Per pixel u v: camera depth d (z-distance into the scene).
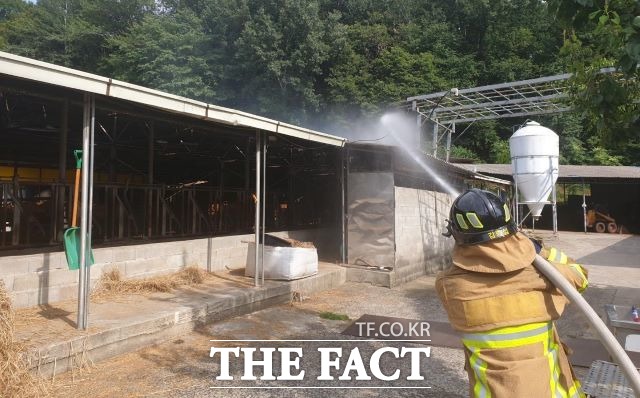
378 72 30.23
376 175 8.76
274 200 11.00
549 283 1.74
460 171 11.34
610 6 3.43
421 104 16.83
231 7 26.61
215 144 9.94
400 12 35.81
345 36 29.27
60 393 3.52
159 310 5.07
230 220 9.92
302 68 25.84
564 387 1.73
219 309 5.66
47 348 3.70
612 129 4.33
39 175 12.52
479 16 34.03
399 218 8.88
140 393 3.61
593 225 23.52
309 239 10.36
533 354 1.66
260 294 6.33
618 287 8.99
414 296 7.65
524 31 32.72
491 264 1.71
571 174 22.78
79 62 31.75
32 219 6.45
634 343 3.38
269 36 25.34
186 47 25.38
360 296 7.55
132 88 4.38
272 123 6.47
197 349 4.67
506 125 34.03
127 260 6.21
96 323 4.45
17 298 4.79
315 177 11.84
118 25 31.61
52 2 35.03
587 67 4.30
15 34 32.56
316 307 6.69
